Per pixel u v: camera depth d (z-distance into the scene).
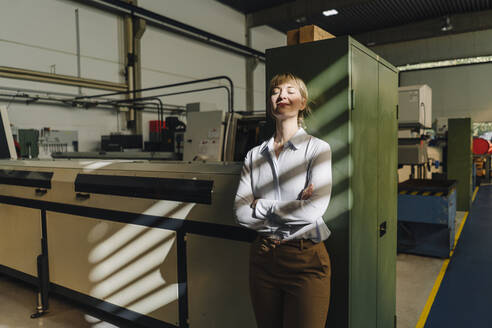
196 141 3.75
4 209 2.50
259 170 1.16
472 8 9.48
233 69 10.27
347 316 1.33
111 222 1.91
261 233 1.12
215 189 1.52
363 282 1.48
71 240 2.12
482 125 10.48
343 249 1.32
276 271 1.11
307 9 9.15
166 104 8.30
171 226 1.68
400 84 11.67
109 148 6.59
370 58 1.48
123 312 1.92
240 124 2.76
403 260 3.31
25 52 5.91
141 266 1.82
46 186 2.21
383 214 1.70
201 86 9.20
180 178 1.64
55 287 2.24
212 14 9.37
